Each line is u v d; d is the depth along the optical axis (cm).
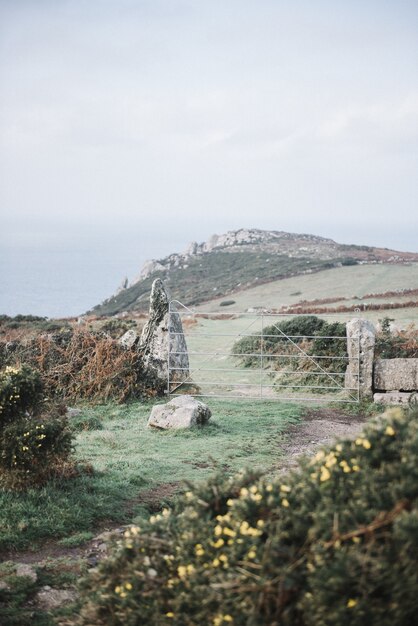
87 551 661
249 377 1869
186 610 396
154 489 857
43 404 859
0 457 762
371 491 368
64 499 758
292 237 14200
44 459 782
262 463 986
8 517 706
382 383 1452
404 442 394
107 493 814
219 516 421
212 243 14562
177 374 1605
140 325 2562
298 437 1181
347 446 414
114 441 1114
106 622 434
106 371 1530
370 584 337
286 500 397
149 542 445
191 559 407
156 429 1218
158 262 12444
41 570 611
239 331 2828
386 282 6062
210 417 1291
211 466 963
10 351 1611
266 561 361
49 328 2548
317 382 1636
